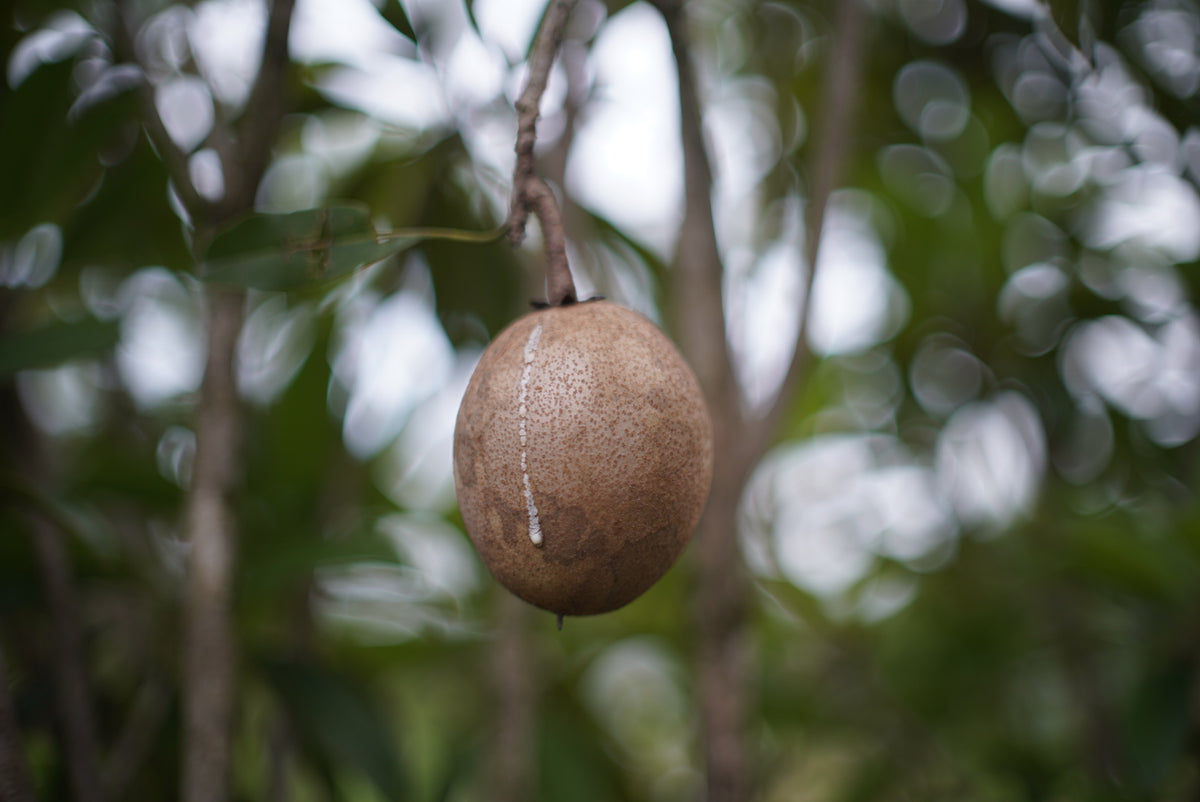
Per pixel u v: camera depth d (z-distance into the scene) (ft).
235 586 1.90
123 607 2.09
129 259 2.20
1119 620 2.76
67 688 1.91
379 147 2.40
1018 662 2.95
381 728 2.04
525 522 1.57
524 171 1.59
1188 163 2.40
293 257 1.65
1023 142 2.79
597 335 1.59
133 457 2.04
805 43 2.77
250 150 1.85
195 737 1.75
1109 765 2.65
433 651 2.66
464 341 2.42
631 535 1.57
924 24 2.65
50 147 1.98
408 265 2.37
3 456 2.03
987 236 2.88
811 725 3.02
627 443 1.56
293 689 2.03
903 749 2.95
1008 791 2.87
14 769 1.63
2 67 2.06
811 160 2.71
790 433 3.24
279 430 2.21
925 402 3.00
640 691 3.68
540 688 2.61
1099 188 2.70
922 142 2.86
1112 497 2.80
